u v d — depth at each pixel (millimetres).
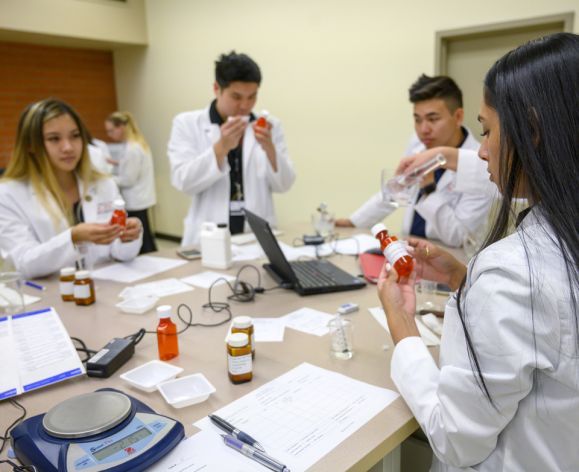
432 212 2029
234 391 966
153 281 1708
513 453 735
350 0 3672
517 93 667
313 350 1142
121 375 1024
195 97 4965
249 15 4324
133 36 5090
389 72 3588
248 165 2561
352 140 3906
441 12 3260
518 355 649
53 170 1975
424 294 1434
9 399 974
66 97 5336
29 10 4246
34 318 1316
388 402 915
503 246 710
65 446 717
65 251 1732
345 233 2342
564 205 646
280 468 728
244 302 1474
